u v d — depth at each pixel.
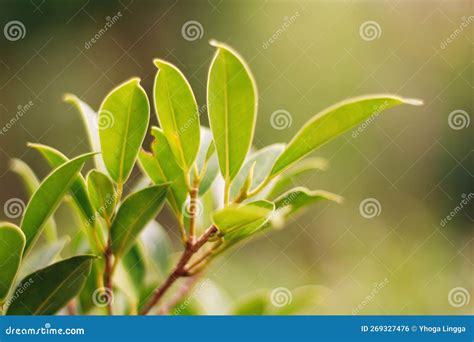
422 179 6.91
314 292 2.12
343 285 5.43
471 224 6.67
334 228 6.20
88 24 6.90
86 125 1.61
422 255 5.77
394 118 7.04
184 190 1.59
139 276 1.88
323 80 7.15
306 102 7.07
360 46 7.26
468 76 7.20
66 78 6.66
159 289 1.50
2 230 1.33
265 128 6.92
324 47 7.24
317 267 5.75
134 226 1.53
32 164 6.00
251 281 5.08
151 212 1.52
